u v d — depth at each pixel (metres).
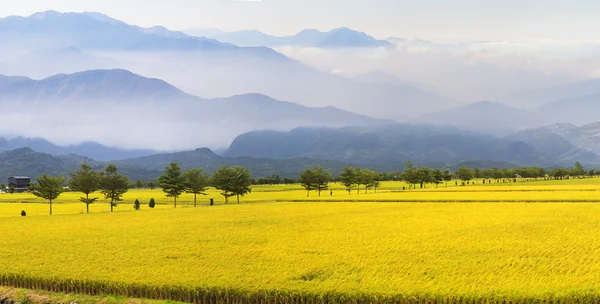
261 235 63.84
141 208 128.00
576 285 37.91
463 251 50.50
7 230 74.56
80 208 129.38
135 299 40.56
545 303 35.72
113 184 126.38
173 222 81.19
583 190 138.75
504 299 36.12
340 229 67.50
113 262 49.66
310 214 89.44
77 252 55.06
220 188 140.88
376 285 39.50
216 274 43.94
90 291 42.72
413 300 36.94
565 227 63.75
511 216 76.62
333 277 42.53
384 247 53.31
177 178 132.00
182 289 40.28
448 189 163.50
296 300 38.38
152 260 50.12
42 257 52.75
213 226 74.12
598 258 46.16
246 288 39.50
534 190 143.25
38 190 113.81
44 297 41.94
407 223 71.81
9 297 42.34
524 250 50.28
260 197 162.75
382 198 126.44
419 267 44.69
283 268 45.50
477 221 71.50
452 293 36.91
